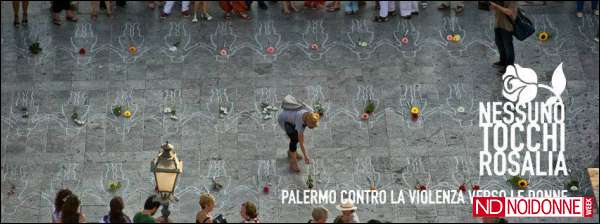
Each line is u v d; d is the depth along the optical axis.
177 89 24.66
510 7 24.23
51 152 23.28
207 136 23.62
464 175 22.83
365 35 26.00
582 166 23.02
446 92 24.58
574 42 25.88
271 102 24.33
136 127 23.81
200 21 26.41
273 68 25.19
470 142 23.48
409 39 25.89
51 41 25.89
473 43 25.80
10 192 22.52
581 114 24.12
